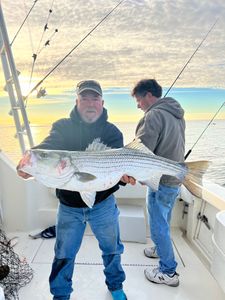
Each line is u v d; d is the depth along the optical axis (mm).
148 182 1405
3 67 2477
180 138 1809
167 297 1766
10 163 2596
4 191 2578
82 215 1543
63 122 1563
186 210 2715
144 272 2021
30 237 2523
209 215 2277
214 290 1842
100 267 2096
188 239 2582
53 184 1248
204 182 2416
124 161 1331
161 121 1704
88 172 1271
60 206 1569
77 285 1876
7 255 1845
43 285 1859
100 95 1523
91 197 1319
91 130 1548
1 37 2293
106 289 1838
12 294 1670
